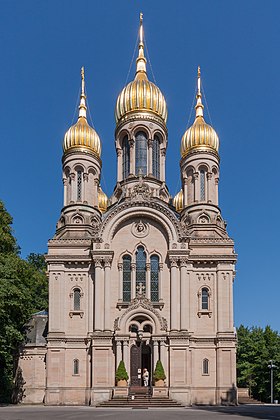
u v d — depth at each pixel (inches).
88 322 2561.5
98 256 2583.7
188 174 2977.4
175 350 2486.5
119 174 3112.7
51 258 2615.7
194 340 2546.8
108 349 2495.1
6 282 2439.7
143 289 2598.4
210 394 2496.3
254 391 4136.3
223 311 2573.8
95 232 2642.7
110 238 2625.5
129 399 2354.8
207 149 2960.1
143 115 3088.1
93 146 2994.6
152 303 2559.1
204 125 3014.3
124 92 3139.8
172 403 2345.0
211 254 2620.6
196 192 2923.2
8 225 2864.2
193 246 2640.3
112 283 2596.0
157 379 2415.1
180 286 2568.9
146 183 2947.8
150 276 2613.2
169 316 2554.1
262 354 4114.2
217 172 2994.6
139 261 2637.8
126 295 2600.9
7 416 1669.5
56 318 2561.5
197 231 2847.0
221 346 2527.1
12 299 2482.8
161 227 2657.5
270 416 1680.6
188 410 2052.2
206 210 2888.8
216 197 2960.1
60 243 2640.3
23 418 1582.2
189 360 2488.9
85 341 2551.7
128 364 2470.5
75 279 2620.6
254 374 4133.9
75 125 3014.3
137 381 2485.2
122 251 2635.3
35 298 3612.2
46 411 1959.9
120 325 2503.7
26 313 2687.0
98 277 2571.4
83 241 2647.6
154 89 3142.2
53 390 2482.8
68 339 2546.8
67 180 2952.8
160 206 2637.8
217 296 2591.0
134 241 2647.6
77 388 2504.9
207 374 2519.7
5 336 2466.8
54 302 2576.3
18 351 2805.1
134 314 2516.0
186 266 2596.0
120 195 3036.4
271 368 3659.0
